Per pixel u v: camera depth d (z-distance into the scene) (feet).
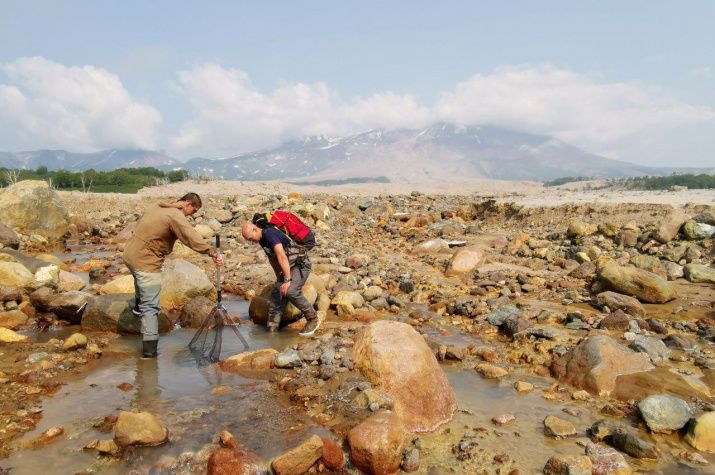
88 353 21.09
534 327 24.43
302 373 18.85
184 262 30.89
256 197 90.89
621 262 36.81
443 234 55.83
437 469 13.15
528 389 18.24
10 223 53.98
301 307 24.40
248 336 24.36
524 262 41.60
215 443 13.97
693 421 14.66
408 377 16.33
